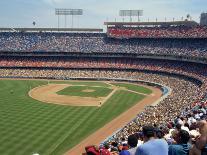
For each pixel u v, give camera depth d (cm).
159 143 1130
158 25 17012
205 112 3238
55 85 13438
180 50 14525
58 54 16862
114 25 17812
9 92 11300
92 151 1320
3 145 5531
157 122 5394
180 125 2047
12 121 7162
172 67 14325
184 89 11056
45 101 9838
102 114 8194
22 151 5269
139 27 17025
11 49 16938
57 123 7131
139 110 8731
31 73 16000
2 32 18050
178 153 1218
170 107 7319
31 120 7312
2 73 15950
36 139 5916
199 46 14200
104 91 12000
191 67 13512
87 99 10356
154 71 14812
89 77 15462
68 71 16112
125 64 15938
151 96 11050
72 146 5603
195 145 1199
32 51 16862
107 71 15862
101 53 16475
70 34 17912
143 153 1092
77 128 6762
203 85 10419
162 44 15688
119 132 5675
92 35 17750
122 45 16638
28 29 18075
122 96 10988
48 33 18012
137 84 14000
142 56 15750
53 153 5231
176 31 15612
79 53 16688
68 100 10125
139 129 4934
